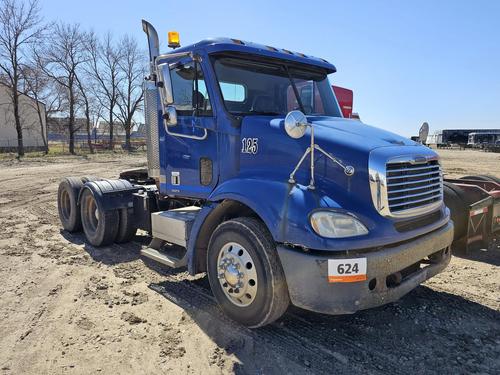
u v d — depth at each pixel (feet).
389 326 13.03
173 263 15.35
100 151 167.73
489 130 206.90
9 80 129.18
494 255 20.67
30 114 163.12
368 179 11.45
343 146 11.92
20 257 20.08
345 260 10.56
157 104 17.25
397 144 12.62
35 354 11.40
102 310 14.11
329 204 11.14
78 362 11.03
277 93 15.65
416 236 12.32
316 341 12.10
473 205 19.67
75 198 23.76
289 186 11.81
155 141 18.63
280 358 11.22
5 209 33.47
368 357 11.29
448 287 16.31
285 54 15.72
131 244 22.34
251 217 12.96
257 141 13.47
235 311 12.74
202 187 15.64
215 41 14.64
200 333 12.54
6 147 146.41
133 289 15.98
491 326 13.10
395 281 11.74
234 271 12.48
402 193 11.97
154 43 18.08
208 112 15.07
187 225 15.44
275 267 11.58
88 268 18.43
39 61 141.28
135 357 11.27
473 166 80.94
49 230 25.94
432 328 12.93
